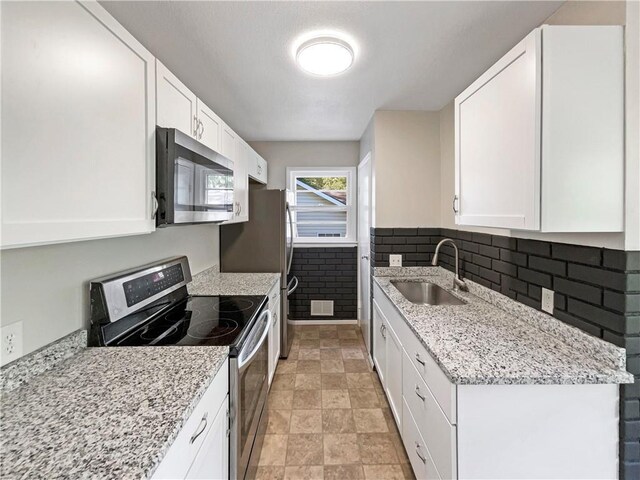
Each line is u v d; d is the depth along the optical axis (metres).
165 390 0.95
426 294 2.56
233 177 2.26
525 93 1.13
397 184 2.79
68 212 0.85
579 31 1.08
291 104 2.59
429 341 1.34
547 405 1.11
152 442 0.74
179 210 1.32
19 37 0.71
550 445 1.11
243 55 1.79
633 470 1.11
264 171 3.72
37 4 0.76
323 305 4.01
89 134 0.93
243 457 1.39
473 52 1.77
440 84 2.21
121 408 0.86
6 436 0.75
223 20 1.48
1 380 0.94
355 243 3.96
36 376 1.04
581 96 1.09
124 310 1.40
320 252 4.00
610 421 1.11
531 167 1.11
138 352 1.23
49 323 1.13
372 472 1.71
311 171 3.97
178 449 0.83
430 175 2.79
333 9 1.41
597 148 1.09
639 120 1.09
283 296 3.08
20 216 0.72
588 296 1.24
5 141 0.68
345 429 2.06
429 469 1.33
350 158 3.93
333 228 4.08
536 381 1.07
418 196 2.79
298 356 3.15
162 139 1.28
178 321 1.63
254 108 2.68
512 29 1.56
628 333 1.10
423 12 1.43
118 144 1.05
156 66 1.28
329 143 3.92
